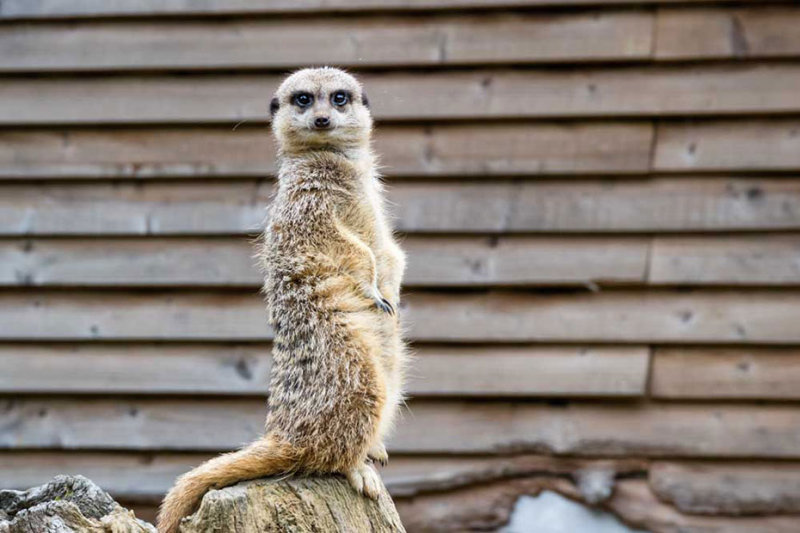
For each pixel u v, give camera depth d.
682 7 6.17
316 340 3.50
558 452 6.27
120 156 6.35
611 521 6.27
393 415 3.77
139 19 6.32
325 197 3.88
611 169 6.21
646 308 6.23
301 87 4.19
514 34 6.22
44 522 2.76
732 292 6.21
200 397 6.39
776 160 6.14
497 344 6.30
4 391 6.36
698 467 6.25
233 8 6.27
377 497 3.40
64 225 6.34
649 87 6.19
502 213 6.26
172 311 6.34
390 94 6.28
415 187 6.31
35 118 6.32
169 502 3.29
